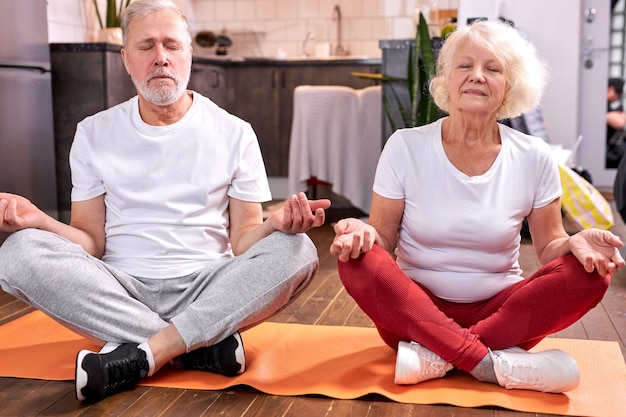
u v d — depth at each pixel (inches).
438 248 80.7
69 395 74.8
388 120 171.0
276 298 78.0
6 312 106.9
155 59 80.2
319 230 179.5
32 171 157.5
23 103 154.0
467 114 77.6
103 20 207.6
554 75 252.1
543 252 79.7
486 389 75.0
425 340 75.2
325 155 185.8
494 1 188.9
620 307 109.8
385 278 75.3
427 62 156.5
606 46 254.1
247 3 262.7
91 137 84.8
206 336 76.5
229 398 73.9
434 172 79.4
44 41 160.7
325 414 70.0
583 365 82.9
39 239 75.6
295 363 82.8
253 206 86.0
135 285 81.9
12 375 79.8
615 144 257.6
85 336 78.5
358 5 256.4
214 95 222.7
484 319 79.8
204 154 83.7
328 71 226.1
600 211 159.9
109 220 85.4
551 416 69.2
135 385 76.9
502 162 79.0
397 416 69.4
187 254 83.6
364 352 86.7
